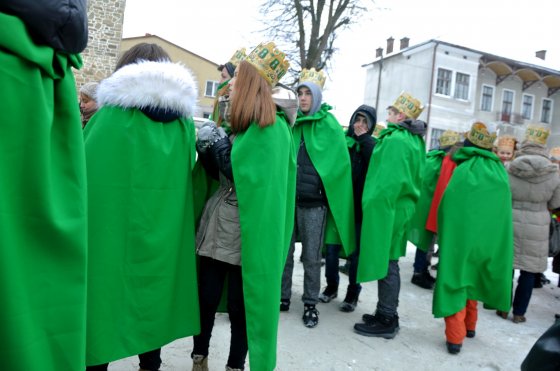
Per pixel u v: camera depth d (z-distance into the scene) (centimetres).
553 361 158
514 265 408
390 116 372
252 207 211
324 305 418
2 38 118
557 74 3025
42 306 130
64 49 132
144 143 193
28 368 125
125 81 189
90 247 185
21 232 126
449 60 2814
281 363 291
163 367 269
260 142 216
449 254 336
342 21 1595
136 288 194
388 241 332
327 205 362
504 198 341
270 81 231
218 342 311
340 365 297
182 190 209
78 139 142
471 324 369
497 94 3017
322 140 359
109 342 187
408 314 418
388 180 332
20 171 124
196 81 219
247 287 211
